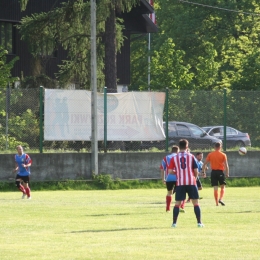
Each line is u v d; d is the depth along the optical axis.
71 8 88.06
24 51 111.81
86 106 73.38
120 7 88.69
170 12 169.75
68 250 29.67
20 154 59.53
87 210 48.78
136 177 75.31
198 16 161.62
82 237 34.16
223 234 35.12
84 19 88.19
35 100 71.44
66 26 88.62
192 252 29.06
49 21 88.44
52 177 71.94
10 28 110.50
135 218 43.69
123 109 75.12
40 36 88.62
